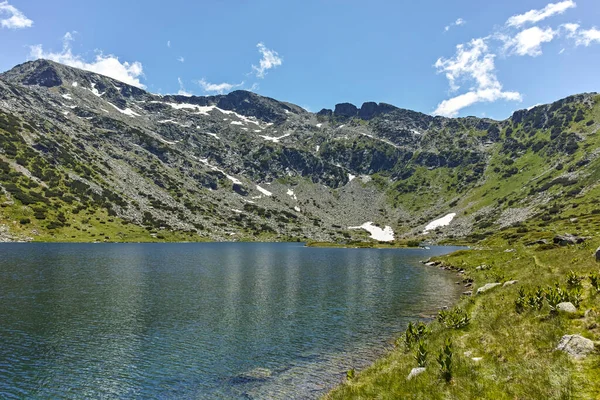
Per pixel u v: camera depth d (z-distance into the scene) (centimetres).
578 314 1962
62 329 3553
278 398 2169
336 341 3247
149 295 5269
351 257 13362
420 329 2727
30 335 3347
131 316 4084
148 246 16825
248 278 7231
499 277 4903
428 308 4534
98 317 4012
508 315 2389
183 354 2933
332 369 2598
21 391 2291
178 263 9775
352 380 2108
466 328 2559
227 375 2534
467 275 6969
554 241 7012
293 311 4403
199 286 6153
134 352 2975
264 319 4019
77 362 2756
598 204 18738
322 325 3778
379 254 15312
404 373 1891
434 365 1833
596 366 1376
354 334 3453
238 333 3491
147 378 2492
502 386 1438
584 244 4925
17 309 4275
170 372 2586
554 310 2100
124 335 3409
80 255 10962
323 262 11081
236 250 16300
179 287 5997
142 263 9481
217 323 3850
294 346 3119
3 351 2936
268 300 5053
